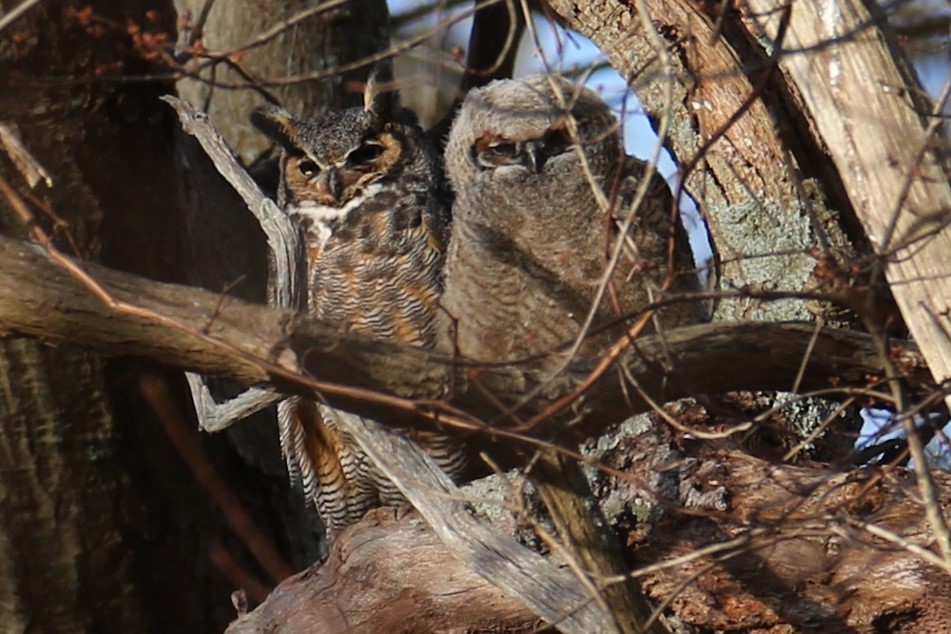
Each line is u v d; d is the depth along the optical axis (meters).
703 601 7.86
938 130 6.45
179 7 12.77
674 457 8.21
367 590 8.64
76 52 10.07
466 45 11.68
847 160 6.53
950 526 7.40
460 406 6.41
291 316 6.22
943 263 6.44
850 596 7.74
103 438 10.62
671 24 9.70
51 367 10.43
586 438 6.90
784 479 8.00
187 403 10.85
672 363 6.85
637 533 8.02
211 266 11.44
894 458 7.60
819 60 6.54
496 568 6.89
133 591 10.80
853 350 7.34
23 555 10.57
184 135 11.27
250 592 10.62
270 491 11.48
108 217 10.33
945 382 6.32
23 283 6.23
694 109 9.78
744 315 9.58
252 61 12.62
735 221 9.76
